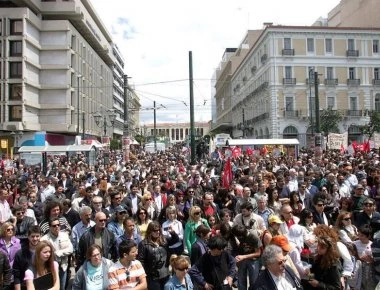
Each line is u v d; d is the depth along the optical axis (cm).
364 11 6412
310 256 625
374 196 1152
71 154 3884
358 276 616
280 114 5497
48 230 732
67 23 5859
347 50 5609
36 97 5753
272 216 694
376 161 1886
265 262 466
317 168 1666
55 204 770
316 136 2988
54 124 5778
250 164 1850
